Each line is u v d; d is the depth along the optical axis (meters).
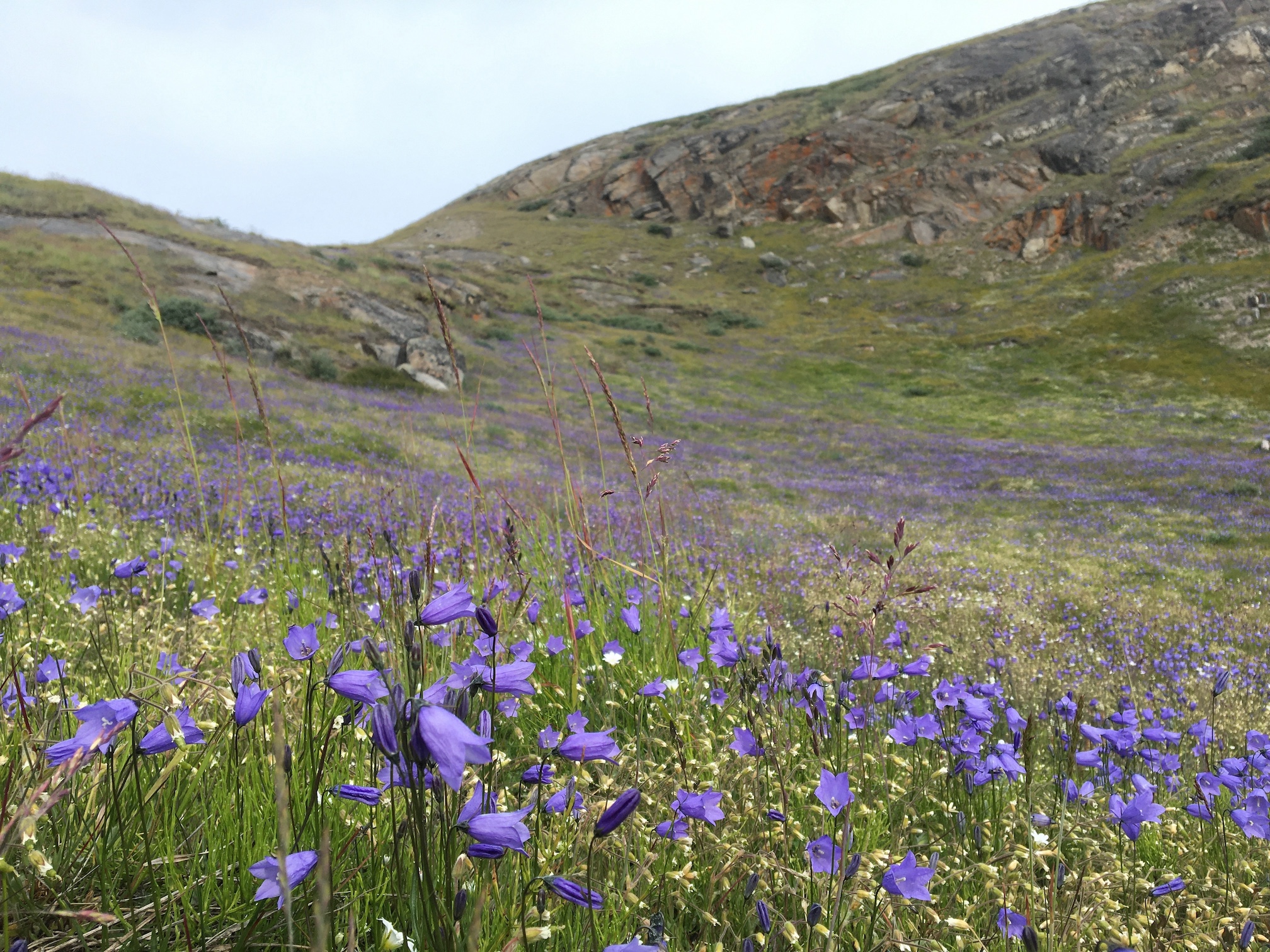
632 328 61.59
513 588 2.80
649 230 92.75
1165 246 63.09
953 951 1.64
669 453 3.23
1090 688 5.52
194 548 5.49
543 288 69.50
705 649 3.23
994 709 3.36
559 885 1.14
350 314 39.00
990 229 77.06
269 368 27.78
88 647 2.71
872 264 78.19
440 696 1.06
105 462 9.03
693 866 1.82
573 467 20.59
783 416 40.47
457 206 119.75
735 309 71.06
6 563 3.71
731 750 2.20
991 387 46.53
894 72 103.94
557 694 2.67
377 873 1.50
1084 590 11.16
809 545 12.30
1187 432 34.19
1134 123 81.00
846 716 2.29
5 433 8.05
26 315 25.44
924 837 2.21
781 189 92.19
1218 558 14.62
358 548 4.96
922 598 7.88
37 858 1.27
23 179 42.72
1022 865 1.88
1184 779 3.35
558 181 113.50
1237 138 70.38
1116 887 1.87
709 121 113.00
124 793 1.58
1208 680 6.23
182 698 1.76
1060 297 61.09
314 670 2.20
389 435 19.17
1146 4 99.25
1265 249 57.81
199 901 1.51
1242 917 1.91
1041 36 98.12
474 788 1.28
